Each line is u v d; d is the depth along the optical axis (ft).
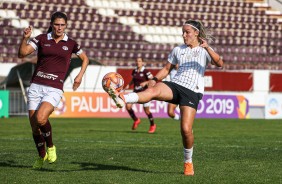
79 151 89.51
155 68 230.48
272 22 310.86
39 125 64.59
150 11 292.61
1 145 100.68
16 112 216.74
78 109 216.54
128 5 291.38
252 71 246.88
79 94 216.74
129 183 56.08
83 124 171.53
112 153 86.22
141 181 57.36
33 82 66.44
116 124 173.37
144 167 69.82
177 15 297.53
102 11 282.97
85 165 71.41
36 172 64.54
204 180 58.34
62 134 130.72
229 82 243.60
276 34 307.78
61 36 66.90
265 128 163.73
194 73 63.87
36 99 66.28
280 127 169.07
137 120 146.72
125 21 285.64
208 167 69.87
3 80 226.38
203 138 123.54
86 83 226.99
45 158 67.72
